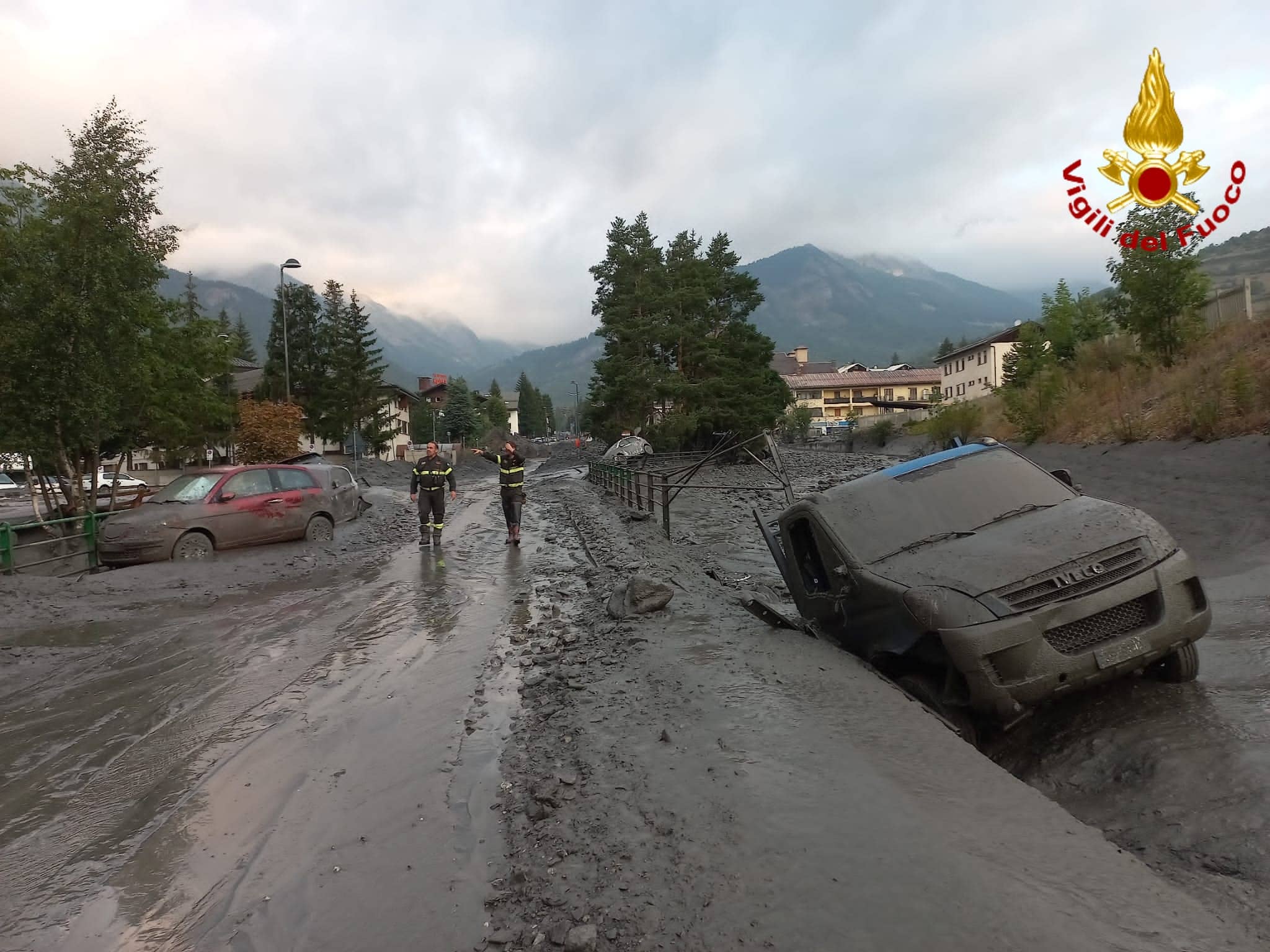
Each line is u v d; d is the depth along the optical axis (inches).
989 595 168.2
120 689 252.4
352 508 696.4
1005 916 93.2
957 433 1082.1
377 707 222.1
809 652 216.8
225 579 449.4
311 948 110.0
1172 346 679.7
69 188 589.3
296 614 357.7
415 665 264.5
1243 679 187.2
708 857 115.6
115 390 629.0
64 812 163.8
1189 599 173.8
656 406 2033.7
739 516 804.6
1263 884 107.7
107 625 346.0
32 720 225.5
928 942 89.6
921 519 218.7
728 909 101.6
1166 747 153.9
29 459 634.8
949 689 171.0
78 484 652.7
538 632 300.7
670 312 2005.4
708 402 2007.9
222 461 1589.6
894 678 197.8
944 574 182.4
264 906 122.3
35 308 568.4
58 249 581.9
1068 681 161.2
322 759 185.2
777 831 119.8
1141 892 98.9
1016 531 197.9
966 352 3102.9
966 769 137.6
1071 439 641.0
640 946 97.5
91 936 118.0
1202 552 338.3
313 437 2178.9
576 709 197.8
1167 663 183.0
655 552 496.4
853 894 101.0
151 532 492.1
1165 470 454.3
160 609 379.2
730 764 147.0
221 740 201.6
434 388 4190.5
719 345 2065.7
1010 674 159.6
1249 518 346.6
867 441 2251.5
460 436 3809.1
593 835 129.9
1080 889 99.5
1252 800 129.1
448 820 147.3
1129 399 630.5
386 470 2073.1
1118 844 126.3
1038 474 231.6
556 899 112.7
